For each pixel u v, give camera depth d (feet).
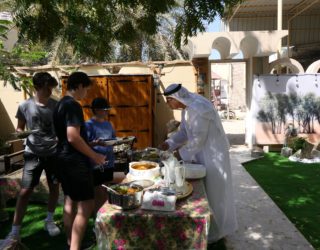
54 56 35.81
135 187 8.53
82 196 9.41
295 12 47.03
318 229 13.17
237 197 16.80
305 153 25.18
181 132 12.21
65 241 12.12
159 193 7.99
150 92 26.48
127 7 13.76
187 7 12.30
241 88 76.38
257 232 12.69
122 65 28.86
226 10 15.97
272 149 28.84
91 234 12.35
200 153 11.23
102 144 11.71
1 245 9.24
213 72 85.66
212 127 11.07
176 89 11.06
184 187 9.01
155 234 7.67
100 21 13.53
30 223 13.70
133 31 14.65
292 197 17.03
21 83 13.16
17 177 15.39
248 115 30.73
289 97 27.68
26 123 11.88
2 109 31.07
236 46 26.63
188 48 28.99
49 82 11.59
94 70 27.17
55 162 9.52
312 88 27.45
